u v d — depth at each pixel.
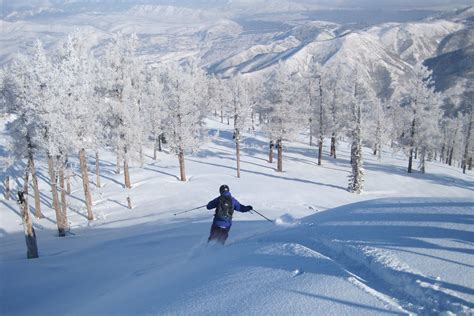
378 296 4.32
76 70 28.50
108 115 37.62
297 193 36.88
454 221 6.50
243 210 9.55
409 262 5.02
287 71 47.28
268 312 4.22
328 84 55.22
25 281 10.79
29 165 31.52
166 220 24.83
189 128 44.22
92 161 53.38
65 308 7.63
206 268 6.45
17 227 30.44
